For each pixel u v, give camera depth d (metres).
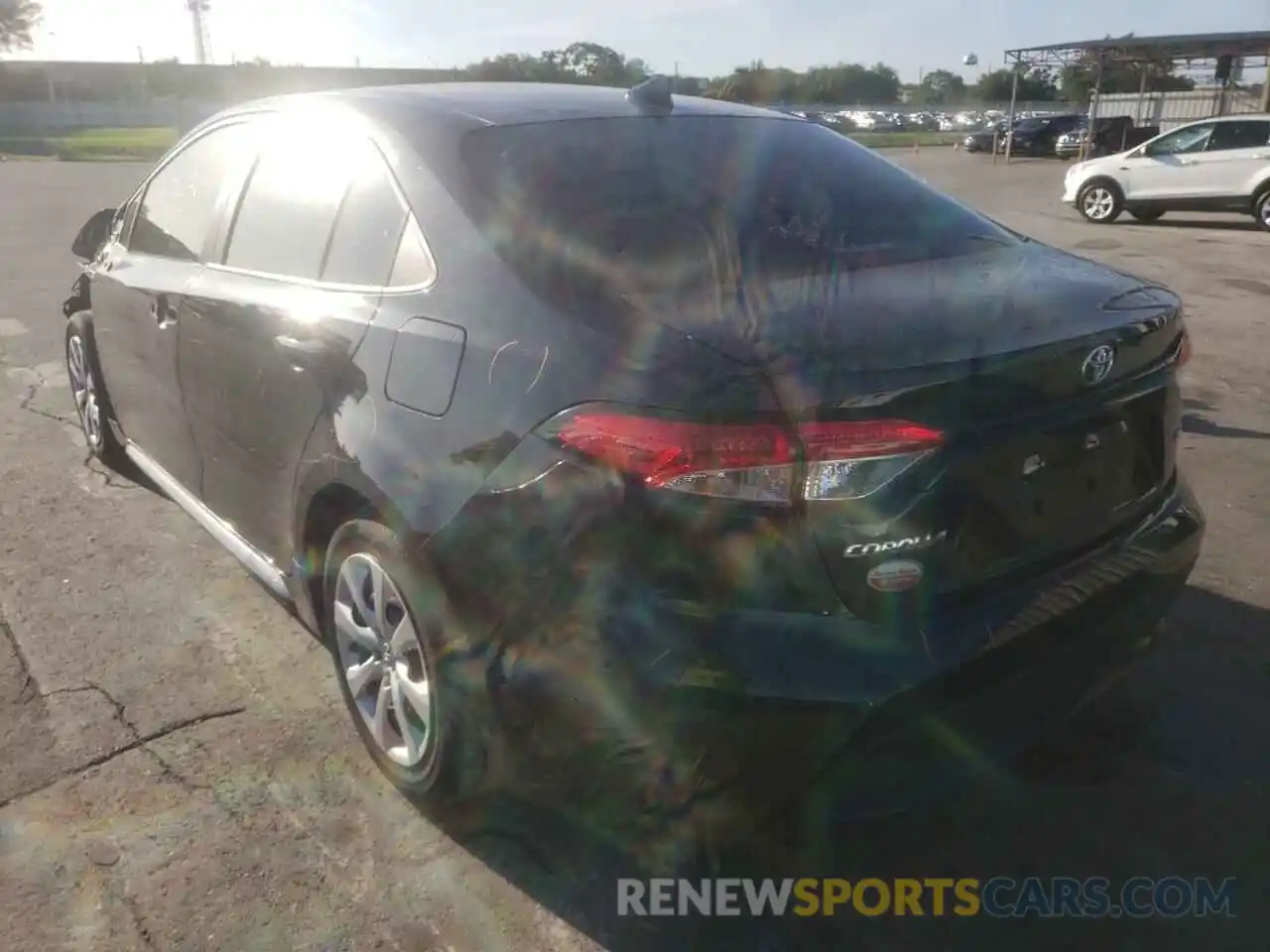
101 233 4.75
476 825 2.74
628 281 2.42
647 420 2.05
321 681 3.40
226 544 3.72
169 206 4.09
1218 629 3.68
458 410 2.40
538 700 2.24
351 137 3.11
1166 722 3.16
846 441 2.00
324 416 2.81
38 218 15.69
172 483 4.20
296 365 2.94
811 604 2.05
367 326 2.71
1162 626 2.85
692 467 2.00
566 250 2.49
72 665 3.48
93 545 4.37
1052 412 2.29
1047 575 2.36
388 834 2.73
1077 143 33.12
